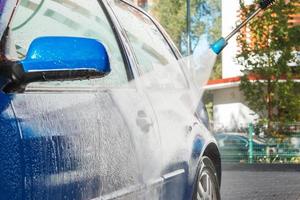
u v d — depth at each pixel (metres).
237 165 15.74
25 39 3.05
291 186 10.06
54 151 2.73
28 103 2.68
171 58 4.97
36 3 3.28
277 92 21.47
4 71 2.54
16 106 2.61
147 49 4.51
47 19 3.33
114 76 3.65
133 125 3.54
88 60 2.59
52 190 2.69
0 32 2.67
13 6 2.84
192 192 4.47
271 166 15.49
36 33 3.17
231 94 30.14
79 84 3.17
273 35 21.14
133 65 4.00
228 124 26.97
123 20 4.30
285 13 21.05
